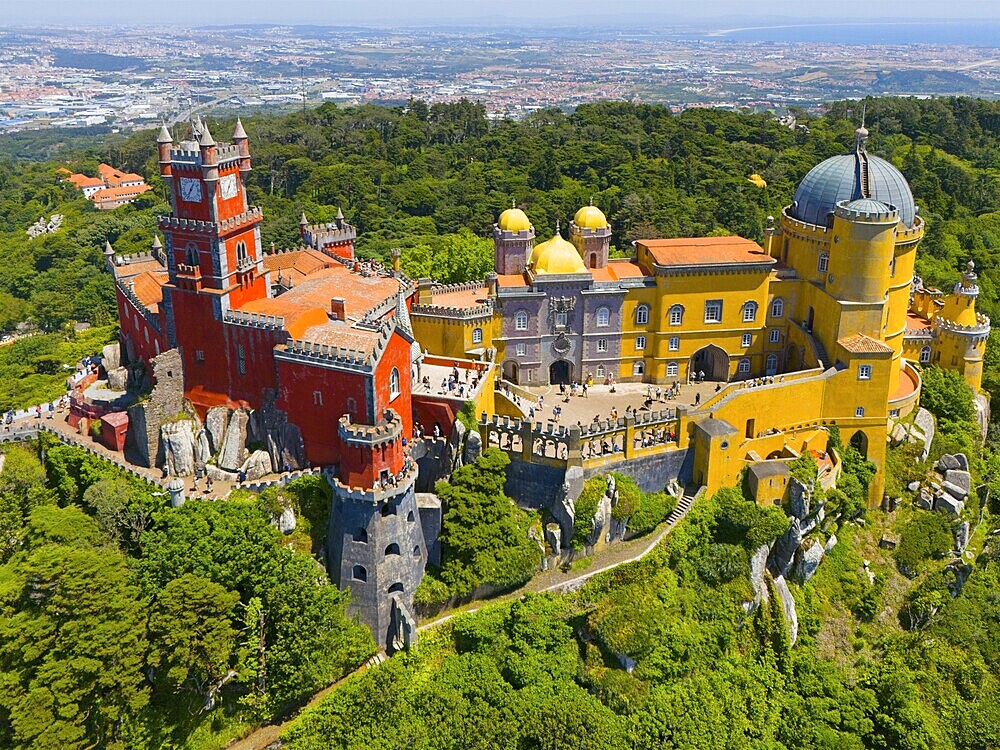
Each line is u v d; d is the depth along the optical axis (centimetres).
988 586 10994
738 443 10162
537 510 9744
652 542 9831
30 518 9056
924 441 11531
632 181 19900
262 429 9394
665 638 8956
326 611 8356
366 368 8525
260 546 8262
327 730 7988
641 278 11631
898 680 9706
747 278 11662
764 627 9819
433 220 19850
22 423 10619
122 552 8800
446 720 8106
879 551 10981
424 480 9662
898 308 11662
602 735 8106
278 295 10231
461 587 9094
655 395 11606
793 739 9175
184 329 9600
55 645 7544
